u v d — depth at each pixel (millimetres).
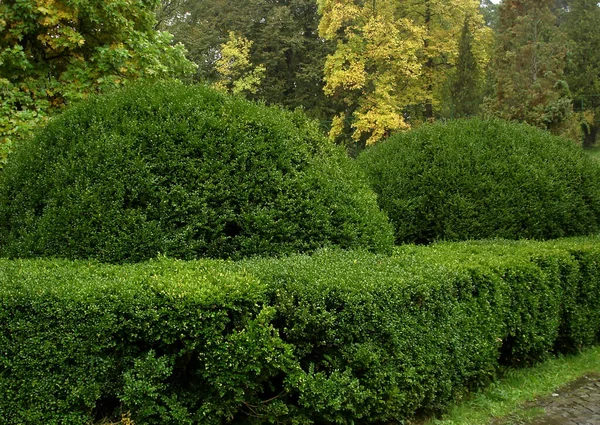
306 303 3416
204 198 4191
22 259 3932
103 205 4047
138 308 3051
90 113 4594
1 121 6199
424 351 3863
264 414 3387
